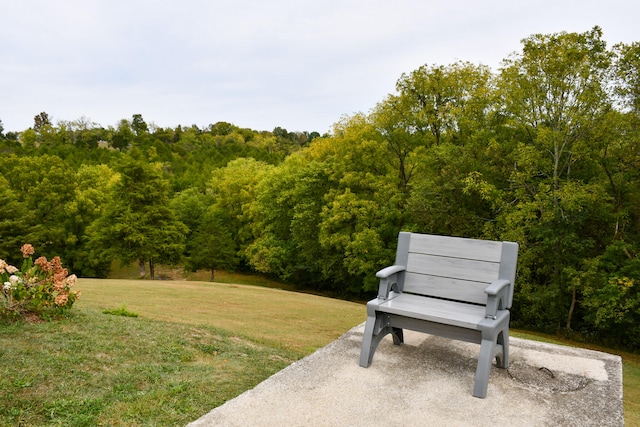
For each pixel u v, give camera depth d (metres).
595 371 3.67
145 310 8.53
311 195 26.19
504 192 17.58
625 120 15.17
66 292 4.93
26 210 29.89
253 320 9.99
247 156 64.25
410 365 3.60
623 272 14.97
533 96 16.56
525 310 17.98
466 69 21.03
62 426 2.63
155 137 92.50
